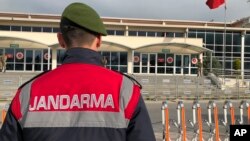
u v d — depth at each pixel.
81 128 1.84
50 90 1.93
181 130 9.02
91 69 1.97
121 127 1.85
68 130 1.84
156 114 17.66
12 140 1.89
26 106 1.93
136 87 1.96
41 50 37.03
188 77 28.03
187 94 26.27
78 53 1.98
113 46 37.12
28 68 36.81
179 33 46.16
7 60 36.44
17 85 24.23
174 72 38.59
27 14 44.69
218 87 28.52
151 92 25.66
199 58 38.84
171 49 37.84
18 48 36.50
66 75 1.95
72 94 1.91
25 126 1.87
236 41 47.06
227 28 45.88
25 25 42.72
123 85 1.94
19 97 1.96
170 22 47.12
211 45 46.38
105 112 1.87
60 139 1.82
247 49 47.12
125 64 38.06
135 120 1.88
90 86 1.92
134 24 44.47
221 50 46.56
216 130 9.12
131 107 1.89
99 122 1.85
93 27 1.96
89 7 2.00
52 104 1.90
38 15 44.72
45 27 43.06
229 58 46.75
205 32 46.25
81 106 1.88
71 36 1.98
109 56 37.81
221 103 23.78
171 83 26.55
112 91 1.91
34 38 37.00
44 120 1.86
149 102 23.86
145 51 37.94
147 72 38.38
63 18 1.98
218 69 38.66
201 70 36.84
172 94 25.95
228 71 41.06
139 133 1.86
